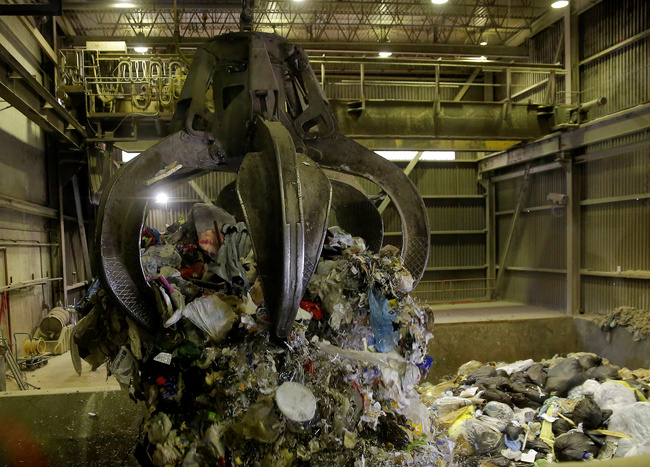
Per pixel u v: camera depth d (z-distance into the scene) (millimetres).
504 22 12016
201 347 2590
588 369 7781
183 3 10375
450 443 3639
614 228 9336
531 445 5621
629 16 8734
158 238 3211
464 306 11961
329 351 2678
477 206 13469
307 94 3076
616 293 9336
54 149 9719
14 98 6133
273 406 2412
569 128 9617
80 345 2949
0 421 4824
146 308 2670
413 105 8977
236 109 2871
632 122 8414
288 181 2268
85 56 10242
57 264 9602
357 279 2896
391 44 11305
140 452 2863
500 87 13078
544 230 11414
